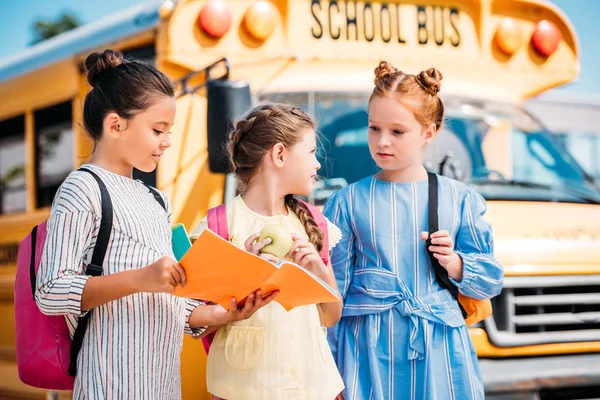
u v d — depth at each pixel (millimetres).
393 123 3129
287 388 2791
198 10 4484
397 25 4949
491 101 5141
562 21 5414
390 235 3178
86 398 2539
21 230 6195
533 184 4762
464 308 3264
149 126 2686
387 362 3090
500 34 5176
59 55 5770
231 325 2867
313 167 2965
